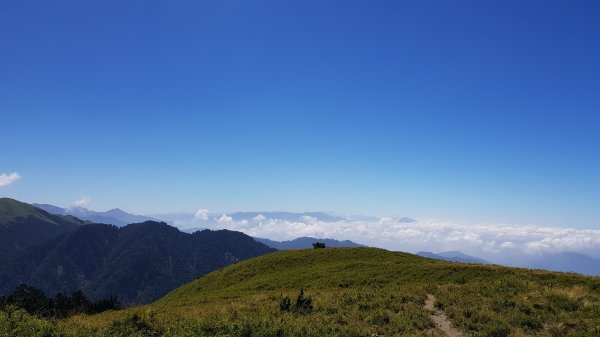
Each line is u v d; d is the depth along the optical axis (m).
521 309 20.75
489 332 17.53
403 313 20.89
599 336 16.66
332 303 23.81
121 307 48.72
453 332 18.34
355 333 17.55
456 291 26.14
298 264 67.50
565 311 20.39
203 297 43.56
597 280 32.03
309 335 16.89
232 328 17.20
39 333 15.72
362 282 42.72
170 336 17.00
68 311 29.22
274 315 21.38
